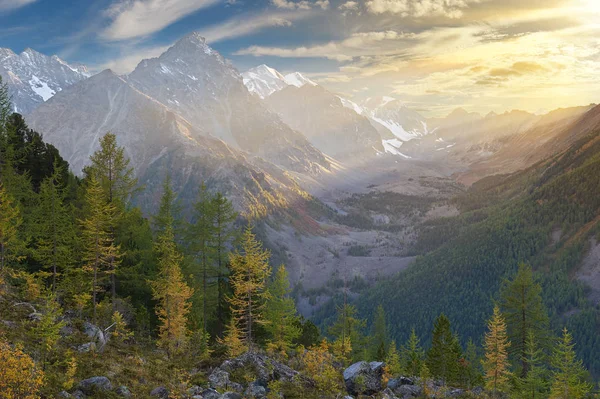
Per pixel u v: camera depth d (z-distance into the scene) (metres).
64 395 19.91
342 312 70.69
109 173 49.56
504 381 50.28
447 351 47.25
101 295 43.09
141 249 50.00
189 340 37.31
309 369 33.22
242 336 41.12
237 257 40.34
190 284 49.47
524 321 59.44
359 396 31.39
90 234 36.41
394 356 55.84
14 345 22.31
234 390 26.89
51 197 37.72
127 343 34.16
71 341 28.30
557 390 47.31
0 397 16.38
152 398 22.94
